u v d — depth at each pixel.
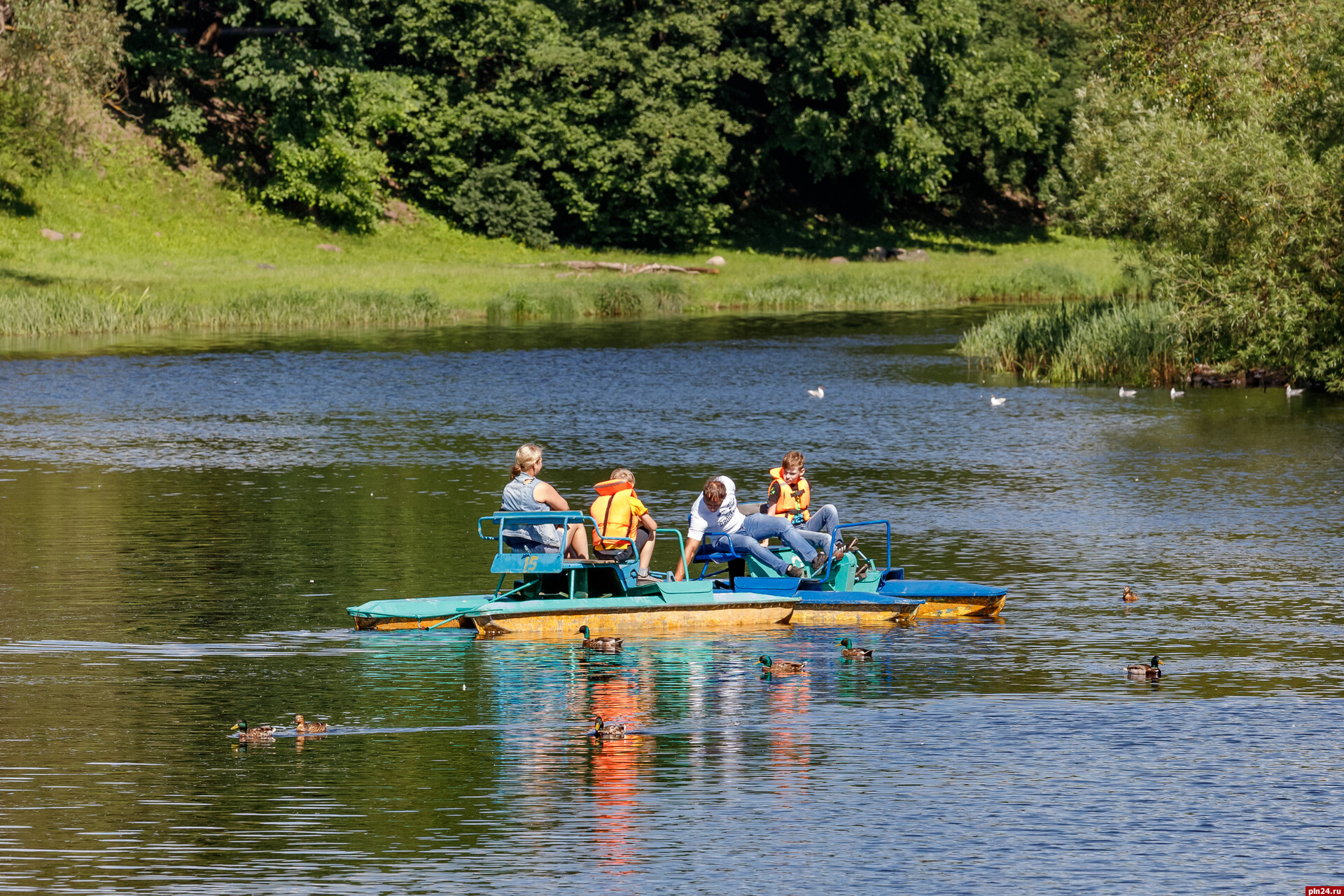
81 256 168.00
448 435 75.81
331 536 49.66
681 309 164.62
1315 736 28.52
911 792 25.52
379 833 23.55
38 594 40.81
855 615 38.81
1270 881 21.92
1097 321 105.50
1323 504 56.00
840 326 146.25
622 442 73.19
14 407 86.06
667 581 39.66
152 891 21.31
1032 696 31.31
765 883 21.77
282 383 98.56
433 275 178.50
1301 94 95.69
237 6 193.25
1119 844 23.23
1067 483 61.19
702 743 28.19
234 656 34.50
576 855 22.77
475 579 42.97
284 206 199.38
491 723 29.34
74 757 27.11
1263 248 91.81
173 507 55.22
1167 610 39.59
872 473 63.72
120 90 196.88
